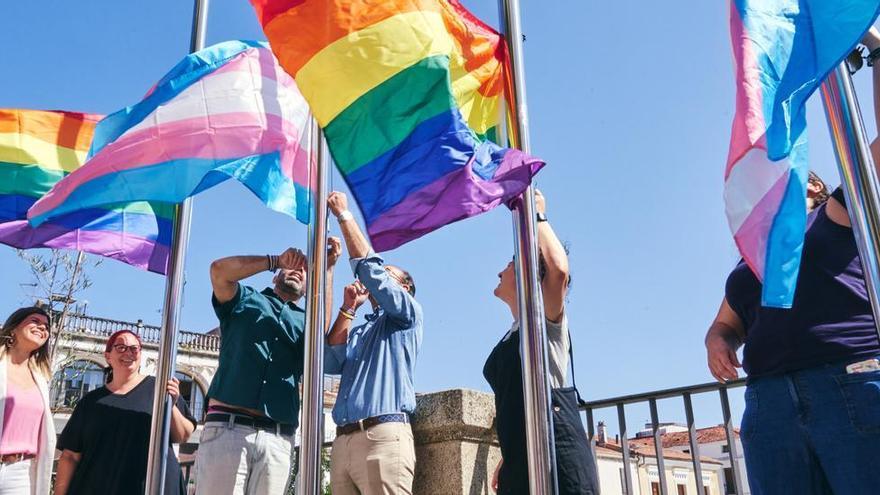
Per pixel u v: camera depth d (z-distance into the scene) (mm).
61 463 4156
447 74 2836
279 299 4246
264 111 3629
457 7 3121
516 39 3061
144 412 4242
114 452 4102
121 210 4293
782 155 2100
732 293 2609
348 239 4082
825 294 2293
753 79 2184
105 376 4699
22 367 4445
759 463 2324
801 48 2174
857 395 2129
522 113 2959
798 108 2125
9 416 4203
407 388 4031
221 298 4062
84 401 4281
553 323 3109
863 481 2074
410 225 2721
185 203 3697
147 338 23734
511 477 2979
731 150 2221
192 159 3410
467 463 4207
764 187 2137
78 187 3328
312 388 2965
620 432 4207
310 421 2924
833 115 2229
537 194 3275
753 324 2486
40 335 4496
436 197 2709
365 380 3975
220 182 3502
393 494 3744
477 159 2812
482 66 3131
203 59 3709
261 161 3637
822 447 2164
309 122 3838
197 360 27234
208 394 3977
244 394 3816
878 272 2051
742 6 2252
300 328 4176
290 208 3680
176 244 3646
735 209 2184
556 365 3047
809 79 2113
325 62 2908
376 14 2932
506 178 2713
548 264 3113
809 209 2756
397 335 4117
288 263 4160
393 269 4602
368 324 4312
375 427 3842
